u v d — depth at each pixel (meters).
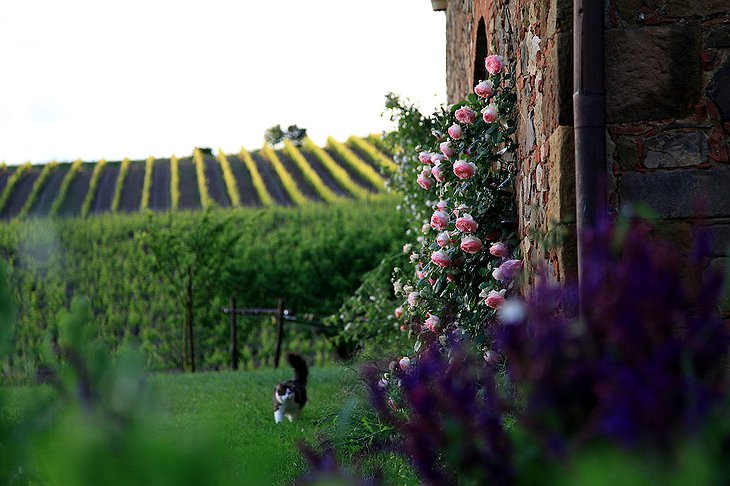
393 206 27.55
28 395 1.29
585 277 1.97
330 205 29.89
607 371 1.68
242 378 10.95
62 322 1.16
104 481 0.99
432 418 1.82
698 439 1.51
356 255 21.30
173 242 19.58
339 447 4.21
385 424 4.18
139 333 21.00
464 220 5.34
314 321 19.62
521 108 5.14
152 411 1.05
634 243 1.89
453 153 5.89
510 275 4.67
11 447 1.25
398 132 10.01
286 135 76.94
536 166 4.63
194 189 37.25
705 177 3.91
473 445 1.77
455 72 9.80
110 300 21.80
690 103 3.92
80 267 22.28
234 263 20.69
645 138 3.93
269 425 6.55
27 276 20.28
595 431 1.61
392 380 4.15
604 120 3.85
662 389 1.62
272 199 35.09
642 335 1.75
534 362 1.79
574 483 1.28
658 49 3.92
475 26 7.32
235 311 16.92
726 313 3.38
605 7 3.94
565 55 3.95
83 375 1.10
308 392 8.85
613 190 3.92
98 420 1.03
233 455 1.13
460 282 5.71
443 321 5.53
